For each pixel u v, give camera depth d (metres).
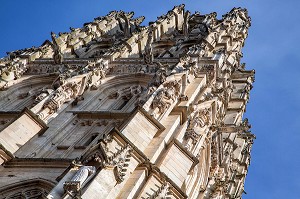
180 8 63.41
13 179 28.25
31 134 30.95
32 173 28.58
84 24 59.97
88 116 35.44
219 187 39.41
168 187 26.42
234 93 58.16
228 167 44.38
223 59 46.81
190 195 35.56
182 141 31.67
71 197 20.98
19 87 42.31
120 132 25.80
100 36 59.28
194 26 62.22
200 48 46.03
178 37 56.78
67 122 34.41
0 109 39.12
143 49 49.19
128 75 41.38
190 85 38.25
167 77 34.59
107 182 23.00
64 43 51.69
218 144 40.41
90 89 39.06
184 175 28.52
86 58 47.34
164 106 31.47
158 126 29.50
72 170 23.09
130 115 28.69
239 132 49.59
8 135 29.64
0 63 44.56
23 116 31.22
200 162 37.75
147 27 53.50
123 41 47.88
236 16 65.62
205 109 35.38
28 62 45.19
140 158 26.17
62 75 37.31
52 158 29.25
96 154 23.98
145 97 32.19
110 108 38.22
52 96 34.31
